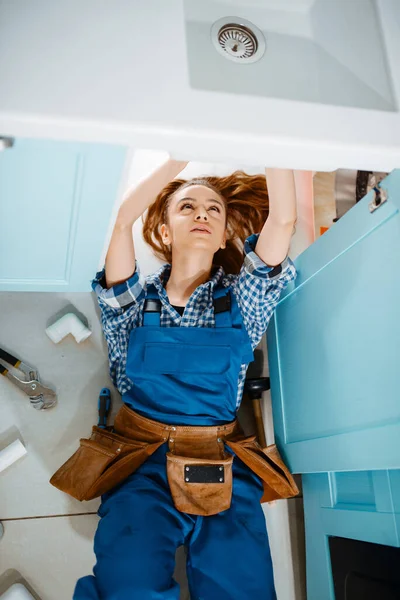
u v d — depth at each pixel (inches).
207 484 54.5
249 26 42.8
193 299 62.1
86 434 65.0
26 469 61.7
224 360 59.1
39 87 31.5
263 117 34.5
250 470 60.4
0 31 32.4
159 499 53.7
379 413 47.9
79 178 43.1
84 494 53.4
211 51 40.7
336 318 55.0
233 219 76.2
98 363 69.2
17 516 59.1
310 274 60.1
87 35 33.6
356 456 50.5
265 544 54.9
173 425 57.4
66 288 61.9
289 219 56.8
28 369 64.9
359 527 53.4
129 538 49.9
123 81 32.9
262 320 63.0
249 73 40.4
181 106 33.3
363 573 52.7
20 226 49.1
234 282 64.6
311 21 44.6
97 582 47.9
